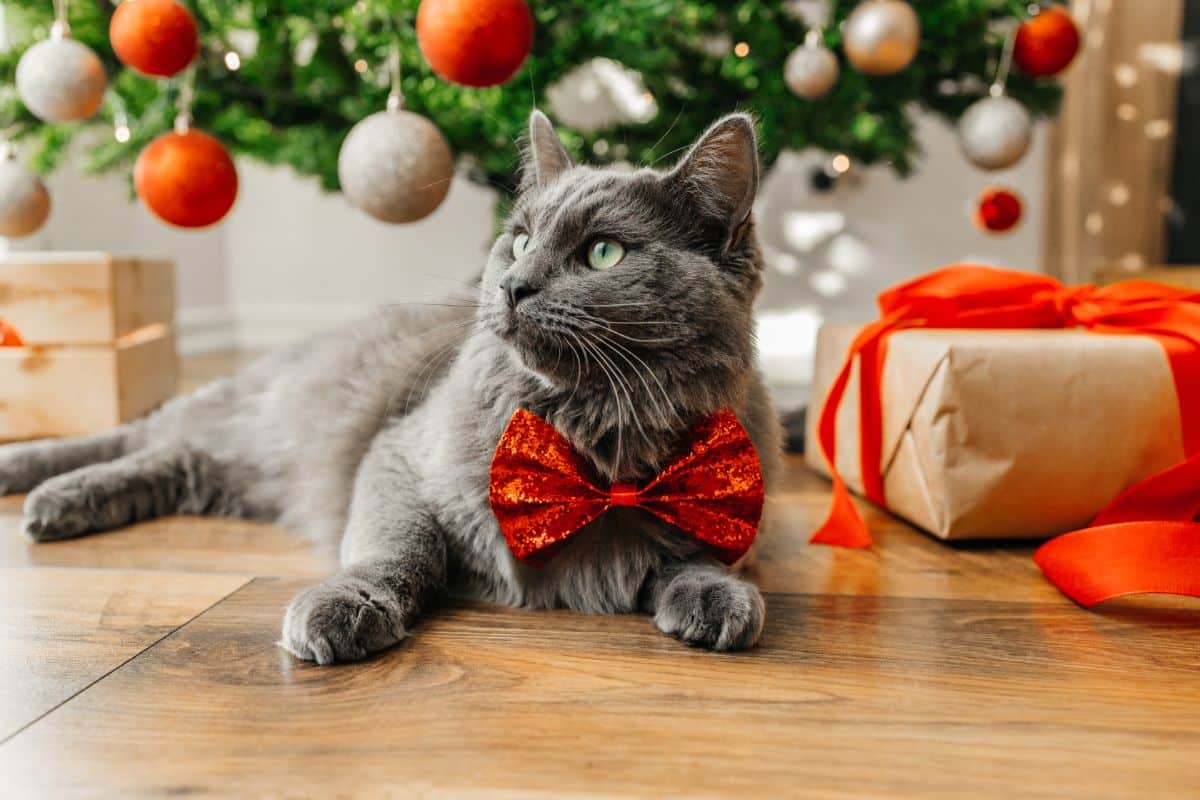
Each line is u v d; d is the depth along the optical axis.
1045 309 0.84
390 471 0.70
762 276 0.67
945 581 0.72
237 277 1.95
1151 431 0.76
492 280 0.66
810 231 1.59
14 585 0.69
